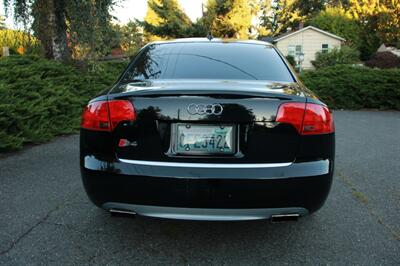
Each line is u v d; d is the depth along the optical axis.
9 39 12.56
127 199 2.68
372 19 39.41
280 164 2.68
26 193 4.14
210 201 2.61
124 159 2.72
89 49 9.70
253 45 3.79
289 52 37.75
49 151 5.96
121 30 11.76
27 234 3.23
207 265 2.83
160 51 3.66
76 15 9.41
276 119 2.68
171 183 2.61
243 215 2.65
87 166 2.79
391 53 31.78
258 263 2.86
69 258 2.88
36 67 8.06
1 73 6.78
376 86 12.80
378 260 2.92
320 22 40.72
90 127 2.82
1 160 5.39
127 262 2.84
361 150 6.52
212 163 2.64
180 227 3.43
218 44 3.75
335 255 2.98
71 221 3.50
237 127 2.67
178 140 2.67
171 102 2.66
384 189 4.52
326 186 2.74
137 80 3.26
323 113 2.81
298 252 3.03
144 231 3.34
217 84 2.86
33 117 6.50
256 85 2.92
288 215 2.71
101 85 9.58
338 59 33.84
